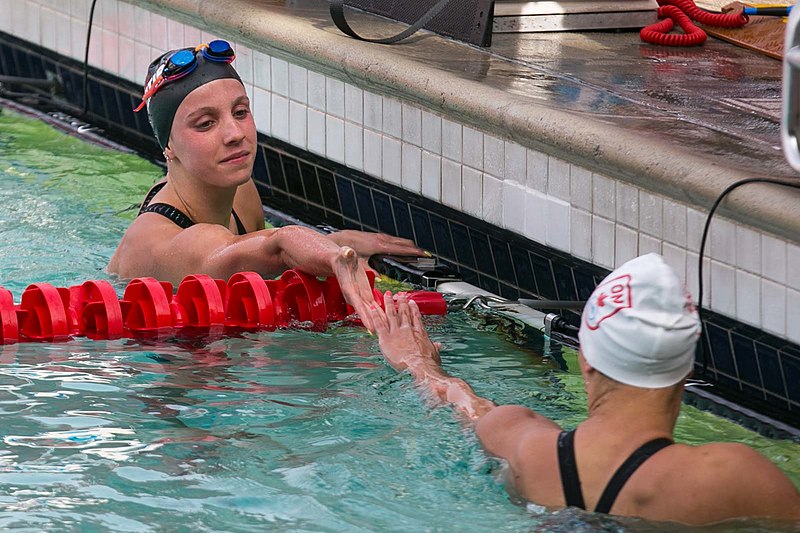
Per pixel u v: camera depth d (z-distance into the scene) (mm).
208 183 17469
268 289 16094
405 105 19156
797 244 13367
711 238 14391
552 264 16938
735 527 9430
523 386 14000
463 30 20703
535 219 17047
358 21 21938
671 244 14953
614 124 15891
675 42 21250
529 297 17516
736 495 9422
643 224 15305
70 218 20531
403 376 13742
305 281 15977
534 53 20219
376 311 14867
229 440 12016
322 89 20969
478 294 17125
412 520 10289
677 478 9492
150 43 25094
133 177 23312
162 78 17156
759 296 13953
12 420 12391
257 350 14758
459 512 10336
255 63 22531
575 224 16375
